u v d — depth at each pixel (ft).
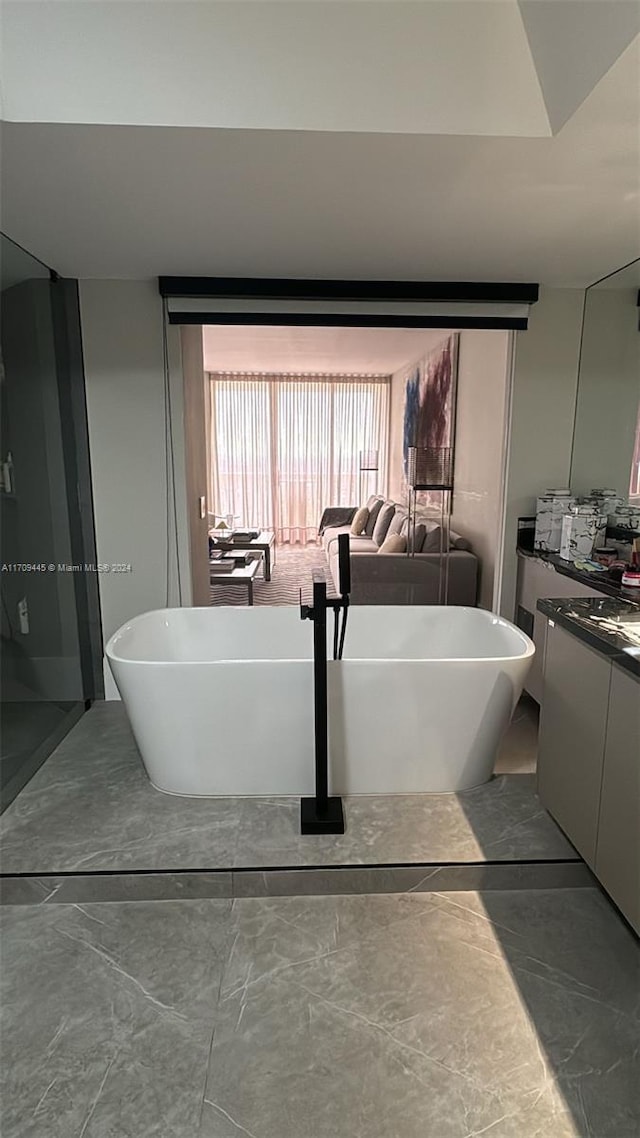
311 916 6.55
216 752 8.07
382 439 25.32
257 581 20.25
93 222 7.45
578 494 11.02
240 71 5.02
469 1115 4.59
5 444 8.34
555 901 6.76
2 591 8.21
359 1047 5.10
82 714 10.85
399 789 8.29
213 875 6.81
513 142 5.39
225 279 9.94
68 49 4.90
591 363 10.45
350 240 8.08
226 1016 5.38
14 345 8.59
